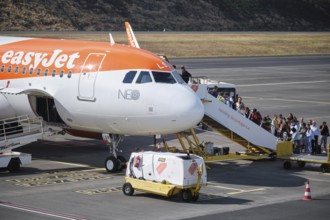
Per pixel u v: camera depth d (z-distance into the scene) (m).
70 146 94.75
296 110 133.50
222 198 64.00
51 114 82.00
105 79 74.88
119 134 77.06
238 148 95.00
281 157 82.00
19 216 55.53
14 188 66.94
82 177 73.38
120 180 71.94
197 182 61.50
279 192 67.44
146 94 71.50
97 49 78.81
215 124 86.75
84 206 59.56
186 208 59.38
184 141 100.00
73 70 78.12
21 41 89.38
